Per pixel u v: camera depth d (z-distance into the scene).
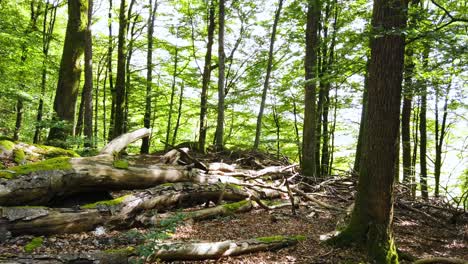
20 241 5.01
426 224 9.32
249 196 9.40
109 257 4.64
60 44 19.17
